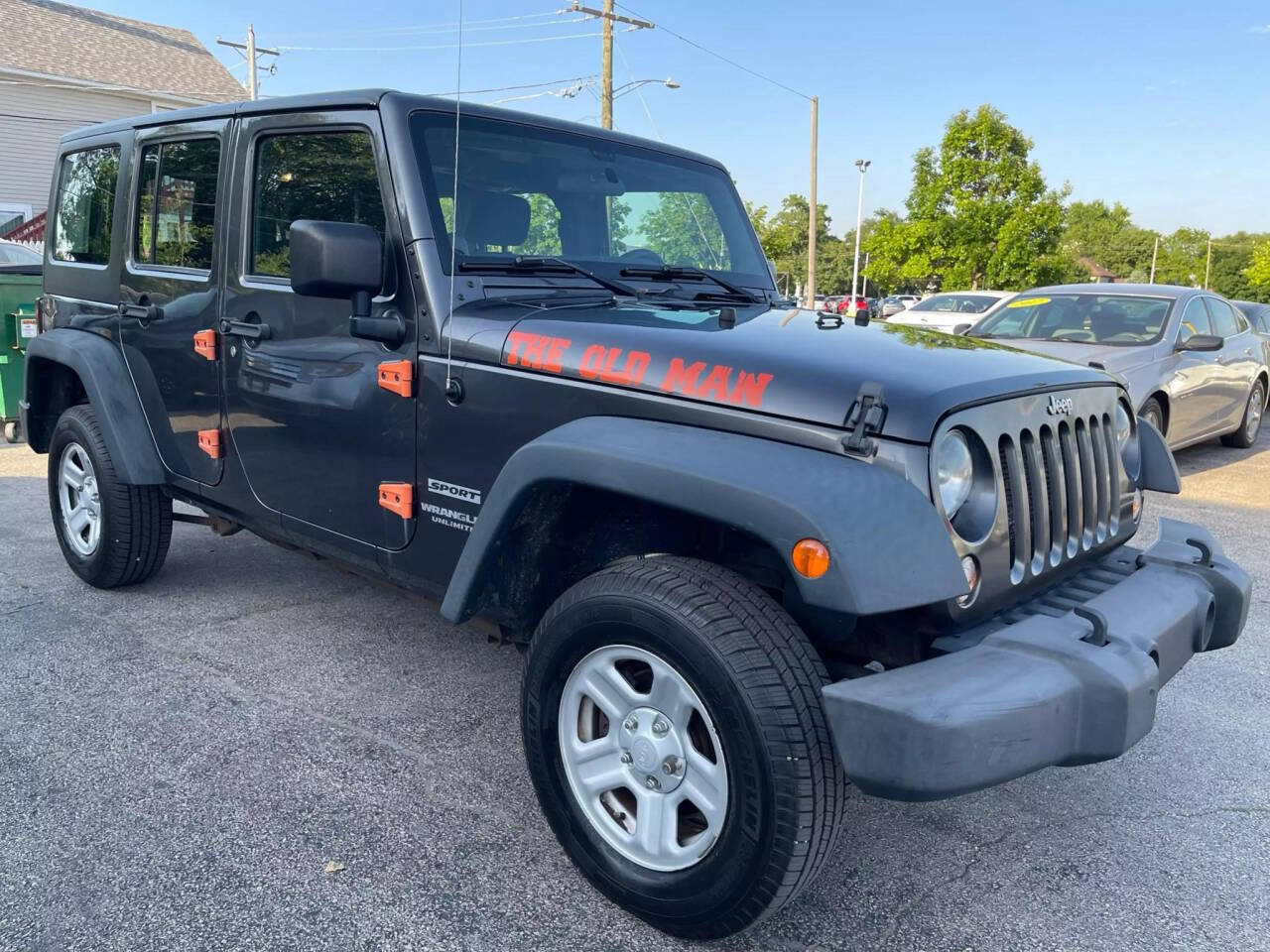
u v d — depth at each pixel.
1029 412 2.41
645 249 3.54
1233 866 2.68
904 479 2.08
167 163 3.82
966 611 2.20
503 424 2.64
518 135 3.17
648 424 2.35
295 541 3.48
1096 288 8.80
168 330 3.82
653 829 2.28
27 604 4.43
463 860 2.59
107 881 2.45
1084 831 2.85
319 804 2.84
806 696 2.05
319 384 3.13
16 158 21.84
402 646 4.07
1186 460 9.33
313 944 2.25
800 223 72.25
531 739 2.49
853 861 2.68
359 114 2.97
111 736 3.21
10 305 8.40
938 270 30.30
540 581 2.72
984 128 29.00
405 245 2.83
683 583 2.19
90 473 4.41
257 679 3.70
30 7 24.52
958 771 1.89
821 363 2.29
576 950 2.26
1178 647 2.43
